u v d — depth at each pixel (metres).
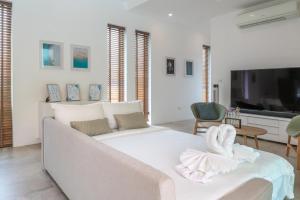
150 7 4.62
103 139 2.38
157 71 5.59
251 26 4.50
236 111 4.14
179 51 6.06
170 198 0.98
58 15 3.97
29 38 3.69
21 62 3.63
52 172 2.33
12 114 3.61
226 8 4.65
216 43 5.20
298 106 3.80
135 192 1.09
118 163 1.20
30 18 3.68
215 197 1.22
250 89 4.45
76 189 1.75
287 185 1.83
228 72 4.98
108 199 1.31
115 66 4.84
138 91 5.29
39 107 3.75
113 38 4.77
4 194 2.10
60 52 4.02
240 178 1.45
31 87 3.74
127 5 4.79
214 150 1.64
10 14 3.52
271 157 1.87
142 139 2.38
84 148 1.58
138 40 5.20
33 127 3.79
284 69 3.96
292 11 3.76
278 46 4.18
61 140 2.02
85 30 4.30
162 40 5.64
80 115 2.66
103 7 4.53
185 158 1.58
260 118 4.17
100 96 4.47
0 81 3.49
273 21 4.16
